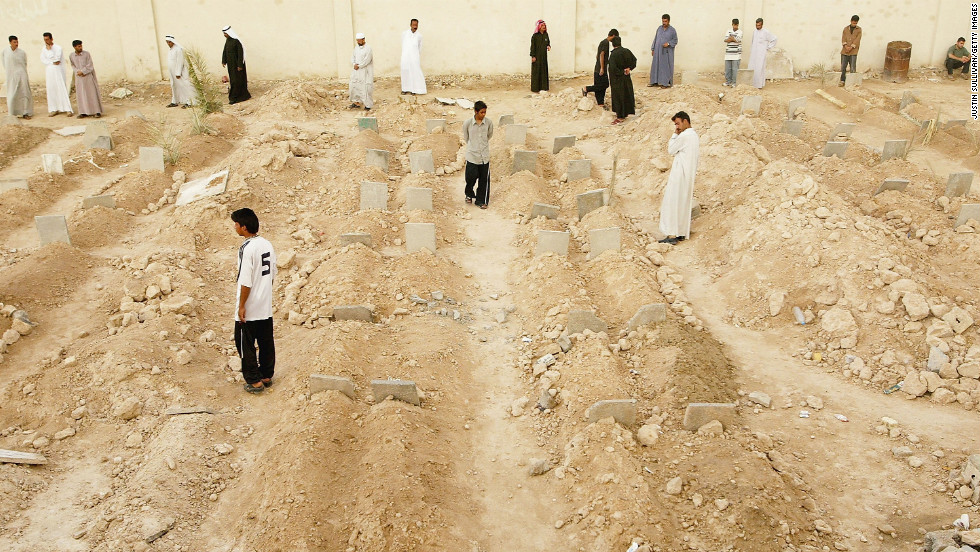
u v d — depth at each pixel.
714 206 11.26
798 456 6.52
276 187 12.19
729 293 9.29
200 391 7.51
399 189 12.27
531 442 6.87
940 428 6.81
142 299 9.11
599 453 6.35
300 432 6.60
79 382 7.55
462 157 13.45
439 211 11.52
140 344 7.89
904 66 19.09
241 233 7.21
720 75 19.69
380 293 9.16
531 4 19.14
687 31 19.52
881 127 15.47
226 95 18.50
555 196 12.18
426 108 16.34
